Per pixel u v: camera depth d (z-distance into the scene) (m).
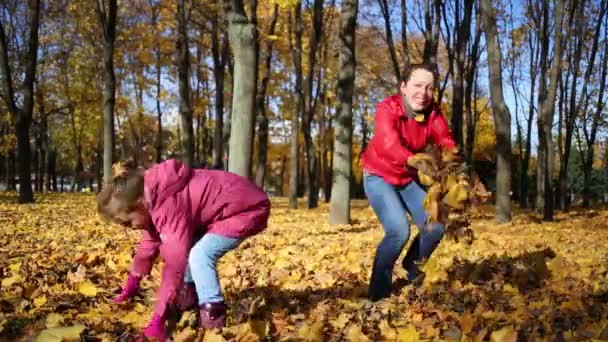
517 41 26.12
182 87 19.38
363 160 4.47
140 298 4.39
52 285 4.85
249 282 5.14
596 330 3.20
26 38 29.52
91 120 34.56
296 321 3.81
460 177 3.55
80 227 10.84
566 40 20.75
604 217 16.84
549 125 16.22
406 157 4.07
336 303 4.27
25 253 7.04
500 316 3.63
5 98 18.31
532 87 25.38
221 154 22.06
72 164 53.84
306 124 22.95
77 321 3.64
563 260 5.68
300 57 20.92
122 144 37.47
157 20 22.91
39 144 37.44
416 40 27.23
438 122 4.27
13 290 4.48
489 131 34.50
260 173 21.69
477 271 5.07
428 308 3.98
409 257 4.73
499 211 13.86
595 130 24.92
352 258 6.45
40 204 18.33
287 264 6.25
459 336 3.31
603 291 4.48
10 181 39.50
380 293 4.39
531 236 10.23
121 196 3.21
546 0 19.23
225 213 3.36
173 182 3.18
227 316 3.79
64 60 30.48
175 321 3.51
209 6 20.41
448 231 3.57
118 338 3.29
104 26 18.62
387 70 26.75
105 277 5.27
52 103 34.97
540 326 3.41
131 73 30.94
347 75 12.79
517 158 36.97
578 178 43.31
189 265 3.47
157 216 3.16
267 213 3.52
